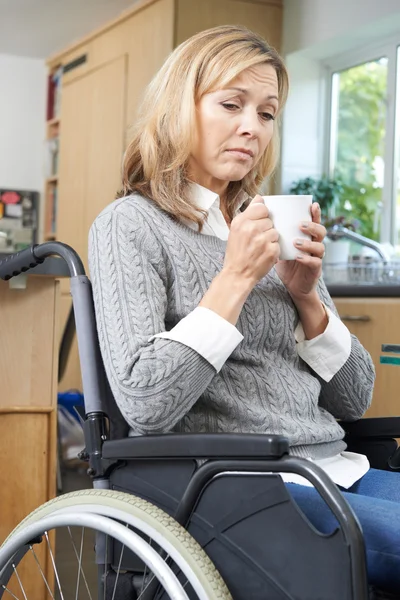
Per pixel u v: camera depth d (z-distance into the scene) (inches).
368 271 153.8
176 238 52.8
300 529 41.0
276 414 52.6
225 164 55.1
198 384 47.7
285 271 56.4
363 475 57.3
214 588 41.4
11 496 76.3
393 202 184.4
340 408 61.2
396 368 126.7
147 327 48.9
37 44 255.4
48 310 78.4
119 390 47.8
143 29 204.4
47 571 76.7
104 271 50.7
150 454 45.3
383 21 169.8
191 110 54.3
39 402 77.8
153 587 45.4
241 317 53.4
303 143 199.6
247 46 55.0
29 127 271.4
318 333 58.4
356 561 38.9
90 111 230.7
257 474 42.4
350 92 195.5
